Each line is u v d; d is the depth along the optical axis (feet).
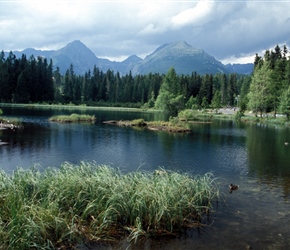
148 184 30.45
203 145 80.48
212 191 37.99
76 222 25.50
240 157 64.44
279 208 33.04
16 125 112.16
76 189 28.60
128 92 381.40
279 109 170.91
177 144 81.15
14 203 24.52
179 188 31.37
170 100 233.35
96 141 81.97
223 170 52.34
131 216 26.50
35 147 69.26
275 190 40.27
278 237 25.85
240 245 24.22
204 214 30.71
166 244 24.07
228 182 44.21
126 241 24.18
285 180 45.96
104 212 25.64
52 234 23.71
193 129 123.95
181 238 25.22
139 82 390.83
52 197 27.09
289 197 37.19
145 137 93.50
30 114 173.27
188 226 27.61
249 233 26.50
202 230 26.89
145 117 186.80
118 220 26.96
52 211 24.61
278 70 207.62
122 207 26.99
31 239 21.89
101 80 412.36
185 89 320.29
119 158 60.54
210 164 57.11
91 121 145.18
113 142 81.25
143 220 26.71
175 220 27.09
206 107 287.28
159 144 80.23
